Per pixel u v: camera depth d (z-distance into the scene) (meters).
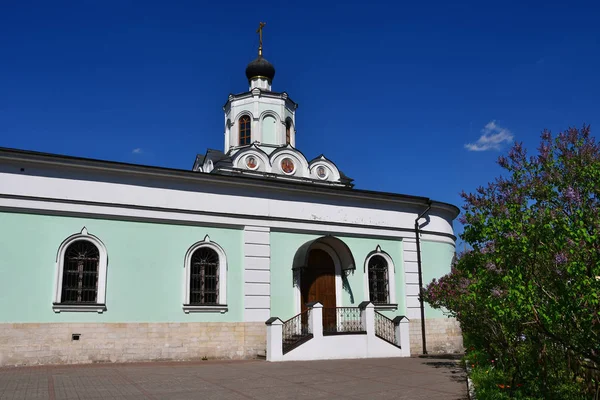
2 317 14.22
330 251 19.70
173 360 15.98
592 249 7.04
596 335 7.23
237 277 17.47
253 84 27.34
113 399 9.55
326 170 25.83
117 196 16.16
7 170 14.95
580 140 9.42
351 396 10.17
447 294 13.93
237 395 10.14
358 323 18.80
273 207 18.48
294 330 18.03
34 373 12.77
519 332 9.87
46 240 15.12
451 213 22.92
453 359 17.45
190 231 17.09
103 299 15.42
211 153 26.00
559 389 8.81
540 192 9.30
